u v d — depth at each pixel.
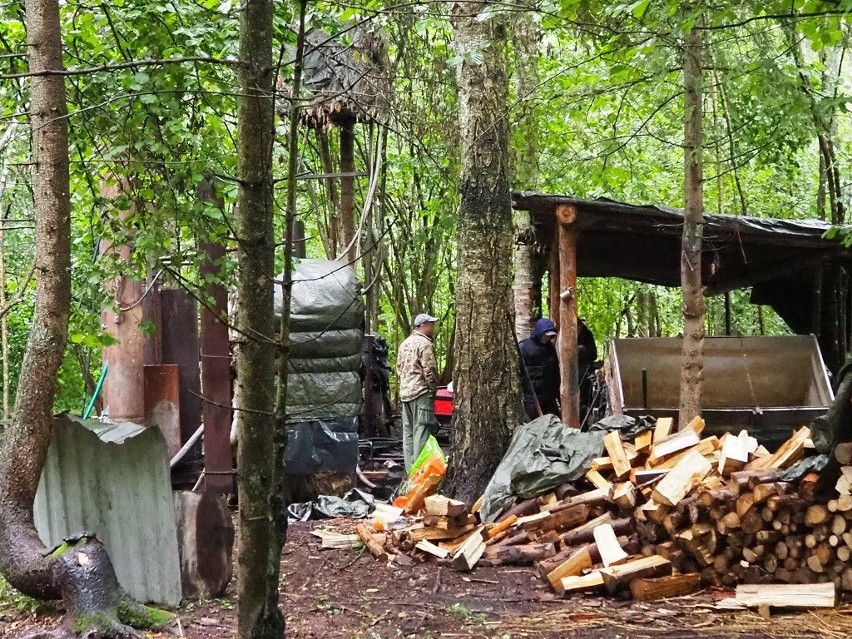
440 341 18.88
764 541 5.12
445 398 11.90
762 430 7.79
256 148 3.15
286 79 5.53
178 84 5.70
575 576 5.44
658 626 4.72
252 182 3.14
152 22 5.87
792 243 8.91
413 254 15.75
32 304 13.62
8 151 8.02
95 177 7.12
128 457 5.10
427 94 9.04
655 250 10.18
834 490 4.99
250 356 3.19
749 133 7.91
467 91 7.26
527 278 11.62
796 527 5.05
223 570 5.21
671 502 5.35
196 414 8.66
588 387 10.80
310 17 5.32
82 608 4.39
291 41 5.46
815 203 14.30
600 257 10.55
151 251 6.18
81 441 5.23
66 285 4.91
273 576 3.13
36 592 4.63
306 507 8.19
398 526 6.80
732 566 5.28
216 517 5.20
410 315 16.02
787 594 4.95
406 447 9.11
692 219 7.03
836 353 10.24
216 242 6.36
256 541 3.21
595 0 6.24
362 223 5.11
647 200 13.12
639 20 6.15
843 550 4.89
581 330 10.79
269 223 3.20
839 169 11.91
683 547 5.40
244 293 3.18
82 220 8.16
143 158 5.90
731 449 5.50
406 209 15.34
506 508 6.51
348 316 8.59
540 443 6.70
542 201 8.09
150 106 5.73
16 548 4.68
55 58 4.80
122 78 5.53
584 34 7.18
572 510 6.13
